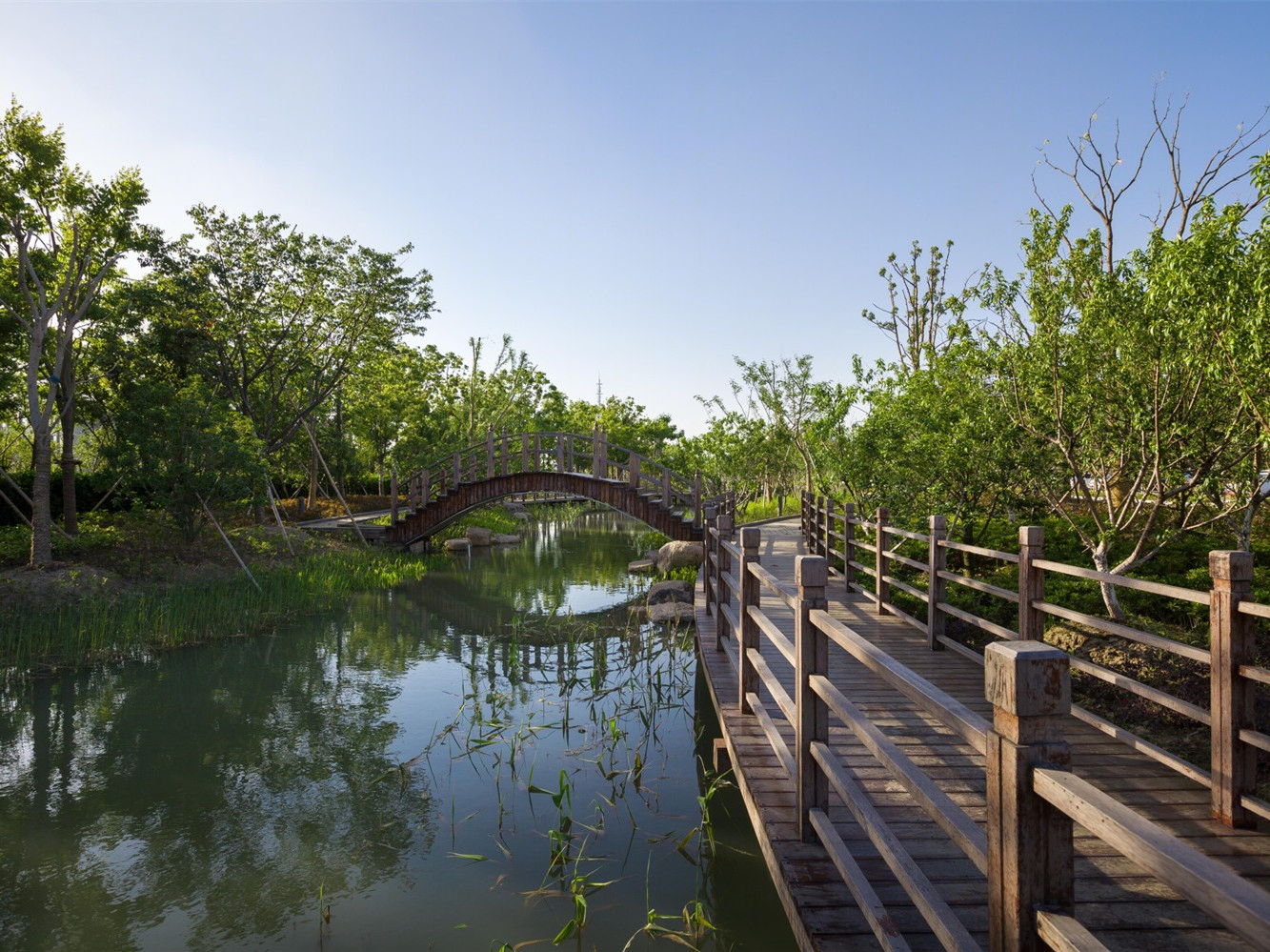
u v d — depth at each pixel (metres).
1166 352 6.59
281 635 11.74
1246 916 0.97
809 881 3.12
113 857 4.97
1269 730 4.48
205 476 15.22
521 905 4.30
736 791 5.80
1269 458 6.82
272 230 20.31
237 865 4.83
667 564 17.36
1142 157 12.64
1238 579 3.55
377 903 4.36
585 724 7.41
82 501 20.69
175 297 18.55
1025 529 5.37
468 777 6.18
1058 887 1.57
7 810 5.69
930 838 3.48
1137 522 10.09
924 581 10.11
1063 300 7.61
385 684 9.03
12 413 17.80
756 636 5.18
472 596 15.41
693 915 3.93
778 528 22.78
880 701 5.64
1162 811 3.72
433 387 37.62
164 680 9.21
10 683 9.03
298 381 22.61
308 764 6.54
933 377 12.38
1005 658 1.62
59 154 13.63
